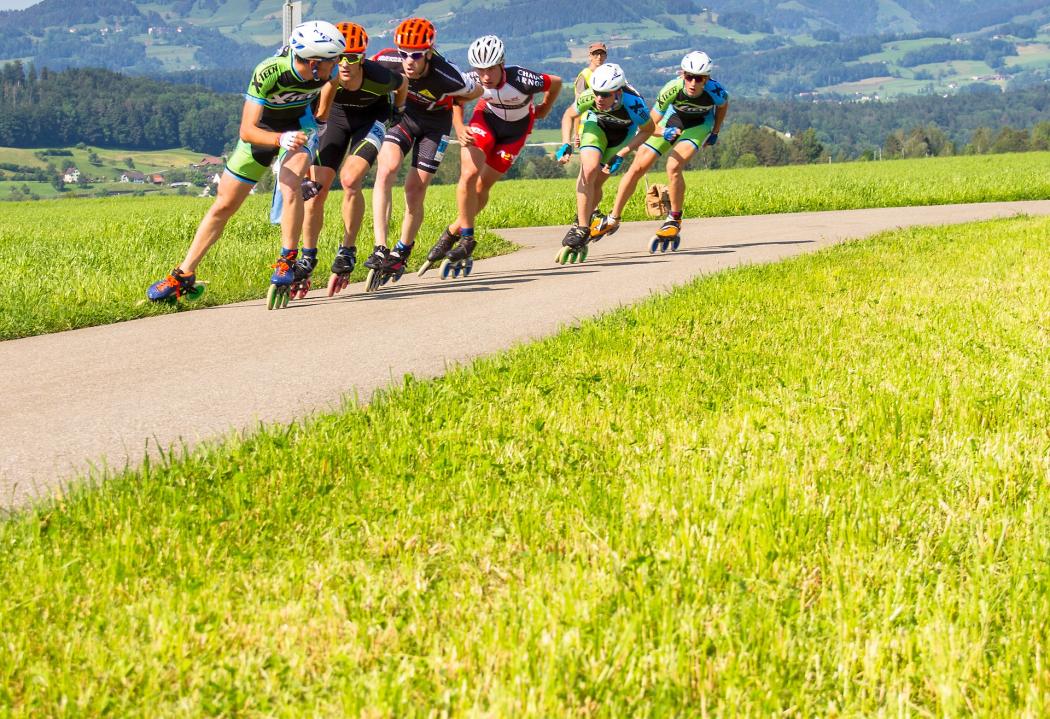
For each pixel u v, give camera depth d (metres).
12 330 8.41
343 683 2.88
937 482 4.62
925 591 3.52
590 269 12.58
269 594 3.46
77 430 5.57
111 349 7.81
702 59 12.94
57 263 13.57
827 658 3.07
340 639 3.16
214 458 4.81
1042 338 7.62
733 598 3.40
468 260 11.54
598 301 9.95
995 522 4.10
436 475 4.58
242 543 3.88
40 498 4.36
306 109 9.24
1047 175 40.88
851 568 3.67
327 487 4.40
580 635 3.13
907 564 3.75
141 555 3.74
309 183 9.86
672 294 9.73
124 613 3.30
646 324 8.12
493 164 11.16
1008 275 10.80
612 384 6.16
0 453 5.16
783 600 3.44
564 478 4.59
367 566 3.70
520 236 19.58
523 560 3.71
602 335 7.64
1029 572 3.65
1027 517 4.19
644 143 13.34
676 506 4.20
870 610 3.36
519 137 11.16
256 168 9.38
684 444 5.05
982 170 52.47
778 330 7.94
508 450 4.96
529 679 2.88
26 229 26.38
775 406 5.70
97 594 3.44
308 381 6.68
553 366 6.71
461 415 5.53
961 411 5.64
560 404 5.75
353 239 10.26
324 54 8.66
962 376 6.51
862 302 9.23
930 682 2.97
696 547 3.80
